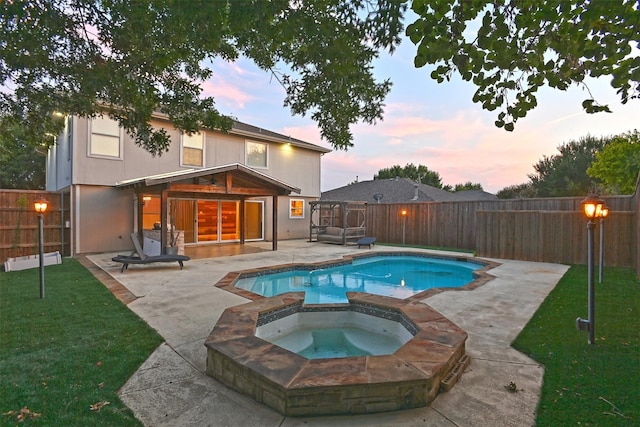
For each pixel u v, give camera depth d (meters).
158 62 3.65
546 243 10.41
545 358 3.53
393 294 7.92
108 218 11.51
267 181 12.02
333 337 5.02
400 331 4.72
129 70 3.97
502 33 1.76
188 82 4.89
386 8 2.00
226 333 3.56
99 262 9.47
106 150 11.40
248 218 15.81
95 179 11.16
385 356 3.08
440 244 14.33
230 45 3.73
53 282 6.82
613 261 9.45
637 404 2.63
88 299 5.61
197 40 2.96
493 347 3.87
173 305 5.43
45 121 5.00
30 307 5.09
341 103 3.39
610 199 9.83
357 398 2.60
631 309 5.20
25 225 10.03
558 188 28.41
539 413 2.56
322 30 2.27
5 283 6.70
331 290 8.25
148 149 5.38
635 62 1.79
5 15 3.26
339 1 2.15
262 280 8.66
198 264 9.47
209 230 14.54
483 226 11.49
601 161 19.69
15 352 3.53
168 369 3.29
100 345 3.76
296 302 5.14
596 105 2.03
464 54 1.89
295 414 2.55
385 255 12.62
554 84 2.05
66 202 10.85
